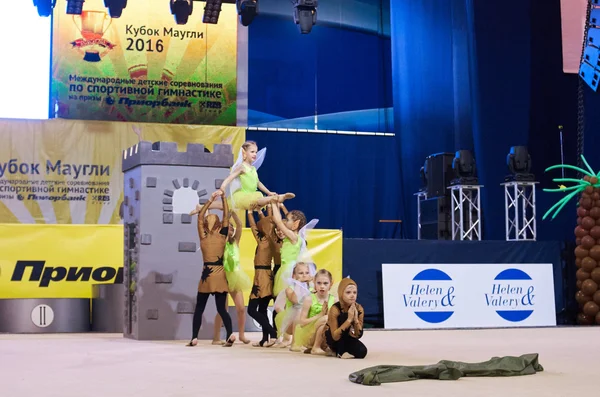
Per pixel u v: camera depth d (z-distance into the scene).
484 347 7.86
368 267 11.71
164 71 16.75
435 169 15.41
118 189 15.88
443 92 17.23
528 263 12.38
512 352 7.21
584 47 14.27
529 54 16.47
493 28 16.31
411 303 11.60
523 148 14.11
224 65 17.08
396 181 17.98
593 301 12.41
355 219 17.72
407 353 7.12
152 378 5.11
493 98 16.19
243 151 8.62
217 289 8.08
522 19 16.48
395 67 17.86
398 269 11.63
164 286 9.15
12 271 10.66
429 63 17.38
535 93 16.66
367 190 17.81
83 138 15.81
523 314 12.11
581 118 14.55
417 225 17.41
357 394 4.27
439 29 17.23
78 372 5.49
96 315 10.62
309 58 17.86
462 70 16.77
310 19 13.34
